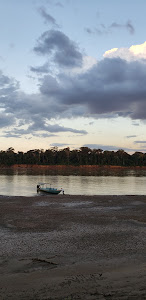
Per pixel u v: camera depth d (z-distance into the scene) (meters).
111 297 6.98
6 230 16.55
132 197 33.34
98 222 18.83
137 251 12.26
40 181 78.94
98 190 54.56
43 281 8.55
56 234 15.53
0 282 8.59
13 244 13.47
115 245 13.30
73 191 52.44
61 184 69.81
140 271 9.23
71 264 10.48
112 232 16.02
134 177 106.62
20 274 9.35
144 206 26.16
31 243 13.66
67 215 21.36
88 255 11.70
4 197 33.34
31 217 20.48
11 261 10.91
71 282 8.33
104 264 10.40
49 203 28.12
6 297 7.32
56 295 7.31
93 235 15.30
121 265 10.21
